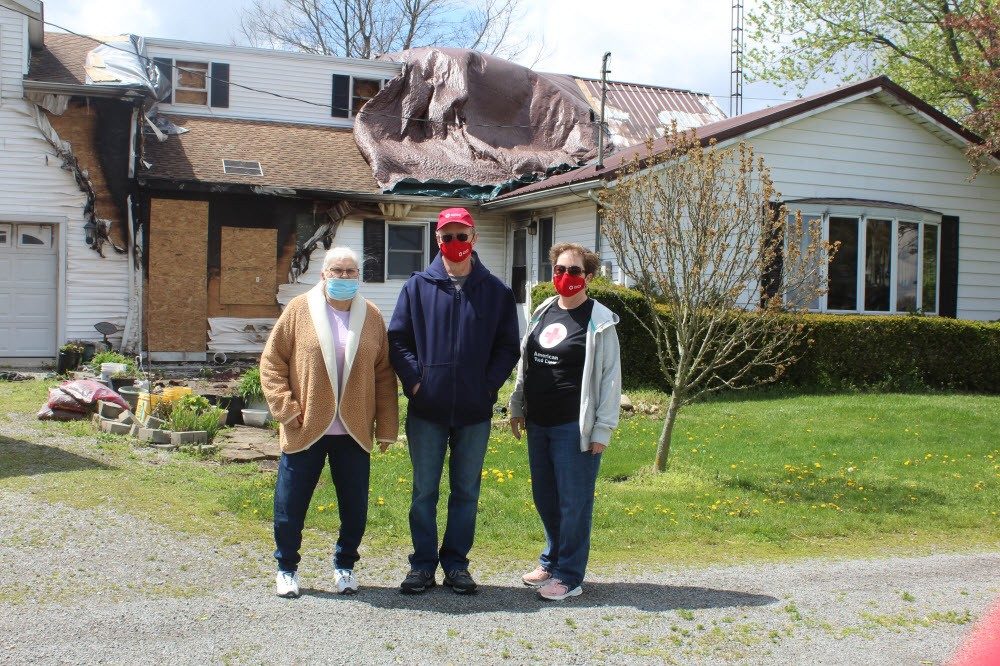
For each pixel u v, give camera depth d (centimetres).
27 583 517
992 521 755
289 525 511
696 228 870
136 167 1634
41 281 1595
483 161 1975
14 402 1158
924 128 1662
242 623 468
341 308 527
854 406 1273
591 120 2156
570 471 527
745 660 443
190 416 957
